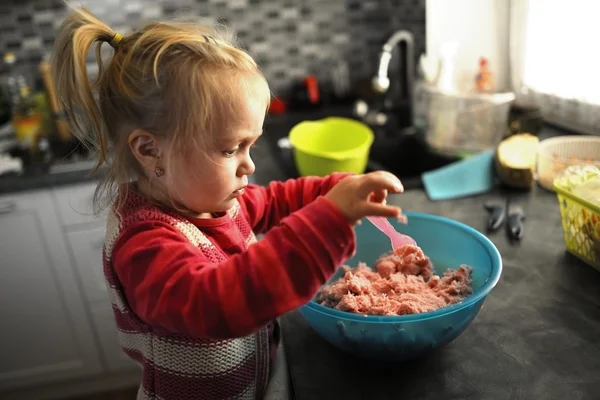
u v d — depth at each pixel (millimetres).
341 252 583
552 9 1581
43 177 1711
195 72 605
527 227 1124
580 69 1484
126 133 665
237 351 758
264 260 569
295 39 2293
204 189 651
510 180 1314
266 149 1800
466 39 1893
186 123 608
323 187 941
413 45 2086
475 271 869
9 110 2068
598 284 905
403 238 865
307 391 713
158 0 2139
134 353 816
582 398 661
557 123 1646
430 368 739
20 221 1753
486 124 1586
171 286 587
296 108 2250
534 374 709
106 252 708
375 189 586
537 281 923
